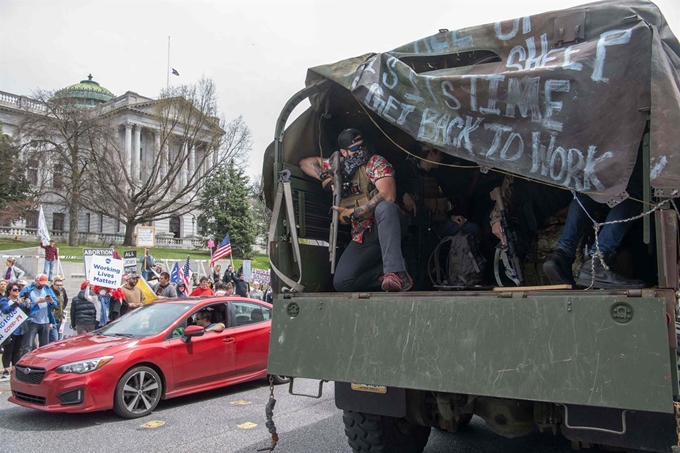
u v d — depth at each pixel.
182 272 17.66
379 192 3.92
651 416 2.78
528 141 3.04
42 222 16.56
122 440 5.80
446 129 3.28
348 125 4.72
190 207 54.62
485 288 4.07
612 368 2.59
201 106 48.69
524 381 2.79
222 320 8.41
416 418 3.85
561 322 2.74
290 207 3.99
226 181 49.91
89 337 7.64
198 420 6.64
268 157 4.40
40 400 6.57
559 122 2.95
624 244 3.87
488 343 2.92
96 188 47.06
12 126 58.50
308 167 4.39
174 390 7.35
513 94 3.08
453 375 2.99
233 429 6.19
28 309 9.76
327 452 5.21
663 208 2.66
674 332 2.56
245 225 49.69
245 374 8.30
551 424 3.31
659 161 2.59
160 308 8.21
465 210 5.19
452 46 3.50
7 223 48.91
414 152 4.86
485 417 3.56
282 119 4.18
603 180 2.81
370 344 3.29
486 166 3.21
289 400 7.75
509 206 4.39
